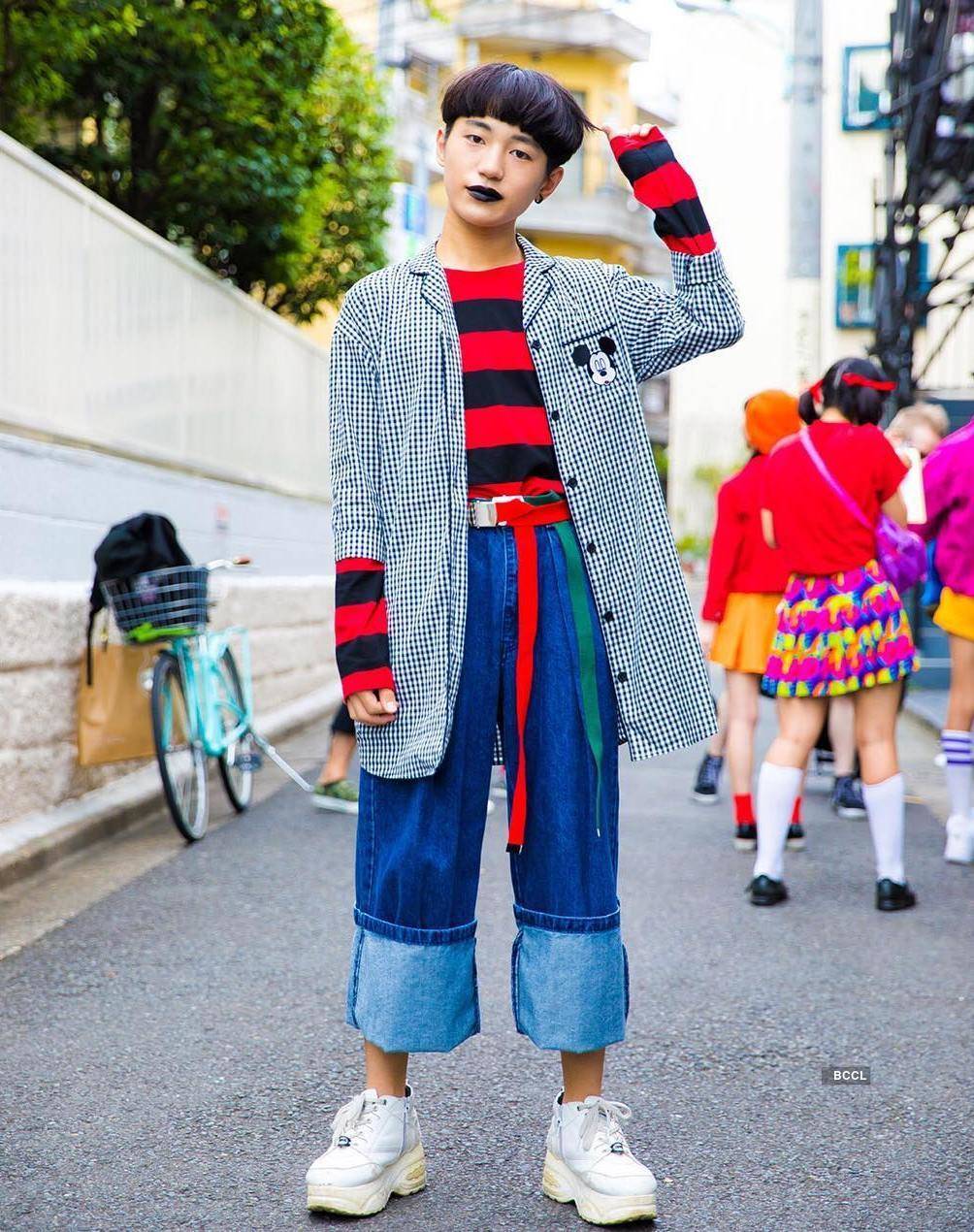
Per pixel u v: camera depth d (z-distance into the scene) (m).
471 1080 3.21
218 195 9.80
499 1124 2.95
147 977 3.98
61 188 6.65
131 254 7.73
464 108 2.42
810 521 4.88
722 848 5.96
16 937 4.39
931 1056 3.42
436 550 2.42
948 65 9.43
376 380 2.48
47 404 6.48
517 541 2.43
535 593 2.43
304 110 9.98
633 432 2.49
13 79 8.38
